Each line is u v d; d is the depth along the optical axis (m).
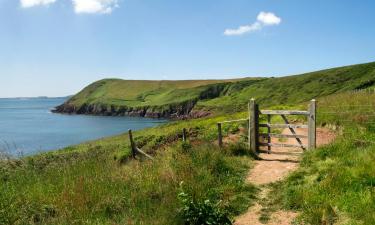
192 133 26.06
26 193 10.27
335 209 8.84
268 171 13.54
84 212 9.16
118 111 186.00
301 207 9.55
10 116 170.75
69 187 10.51
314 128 15.45
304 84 157.62
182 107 174.00
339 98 30.62
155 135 29.52
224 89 188.38
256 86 177.25
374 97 26.86
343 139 15.07
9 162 14.85
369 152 12.04
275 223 9.02
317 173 11.65
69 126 113.31
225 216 8.71
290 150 17.06
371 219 7.88
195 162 13.08
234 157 15.16
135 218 8.71
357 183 9.77
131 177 11.73
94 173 12.34
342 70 160.75
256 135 16.61
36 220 9.02
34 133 89.44
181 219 8.62
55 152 28.81
